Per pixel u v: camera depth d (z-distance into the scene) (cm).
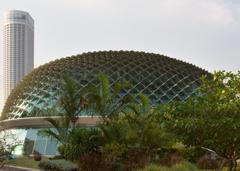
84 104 3875
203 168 3153
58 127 4016
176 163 2958
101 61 6938
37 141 5919
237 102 1394
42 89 6731
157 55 7562
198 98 1576
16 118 6600
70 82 3966
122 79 6531
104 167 2772
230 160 1619
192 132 1502
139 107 3597
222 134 1462
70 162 3266
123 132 3425
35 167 4003
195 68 7656
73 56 7544
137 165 2881
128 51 7550
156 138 3441
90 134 3594
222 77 1598
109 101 3794
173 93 6594
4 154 4325
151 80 6650
